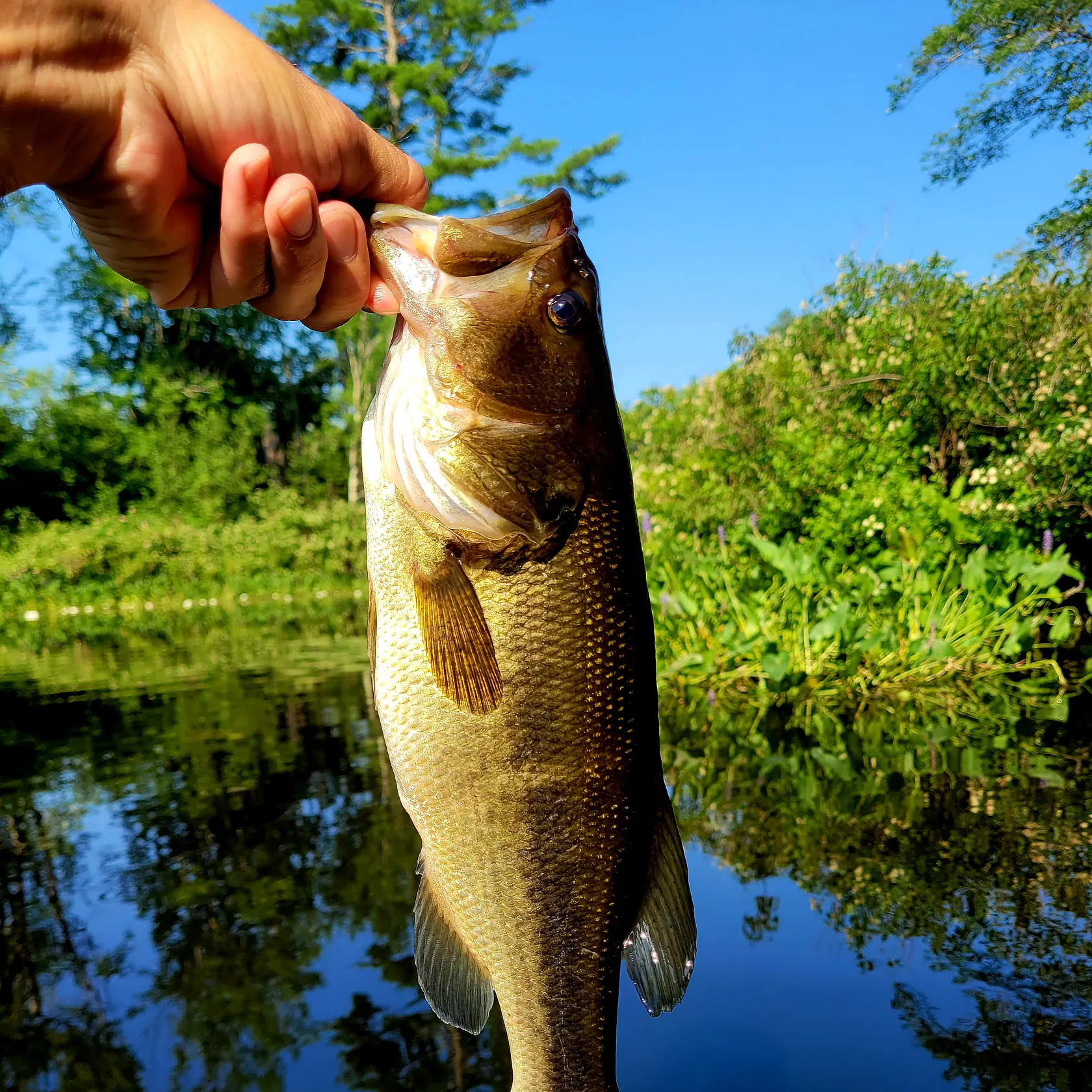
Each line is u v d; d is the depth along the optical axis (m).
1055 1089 0.50
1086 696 1.36
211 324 7.82
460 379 0.38
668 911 0.41
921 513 1.78
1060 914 0.67
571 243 0.40
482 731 0.38
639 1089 0.52
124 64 0.32
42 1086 0.55
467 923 0.38
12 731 1.58
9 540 5.81
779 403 2.57
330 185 0.37
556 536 0.38
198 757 1.29
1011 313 2.28
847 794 0.94
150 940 0.72
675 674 1.56
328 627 3.31
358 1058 0.57
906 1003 0.58
